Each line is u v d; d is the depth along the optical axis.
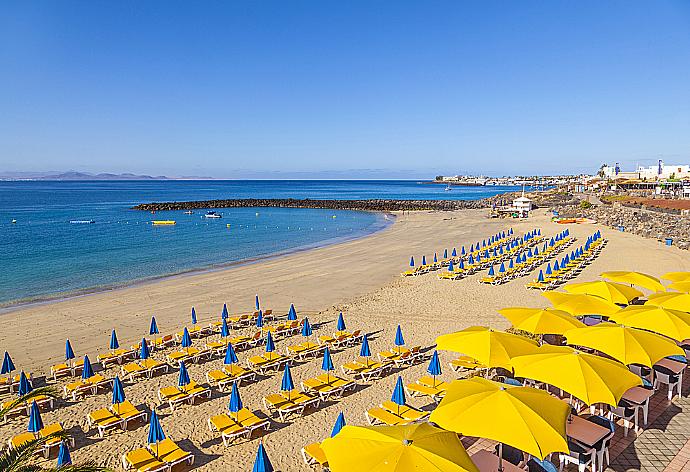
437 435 6.09
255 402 11.91
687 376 11.62
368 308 20.34
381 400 11.91
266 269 30.36
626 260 29.05
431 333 16.84
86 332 17.80
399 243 41.38
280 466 9.09
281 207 104.12
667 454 8.36
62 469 6.36
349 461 5.65
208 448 9.85
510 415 6.71
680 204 56.69
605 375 8.02
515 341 10.32
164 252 38.44
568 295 13.73
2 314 20.36
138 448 9.81
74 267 31.72
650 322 11.00
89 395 12.45
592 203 79.38
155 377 13.60
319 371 13.81
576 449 7.72
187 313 20.20
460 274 26.75
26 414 11.47
